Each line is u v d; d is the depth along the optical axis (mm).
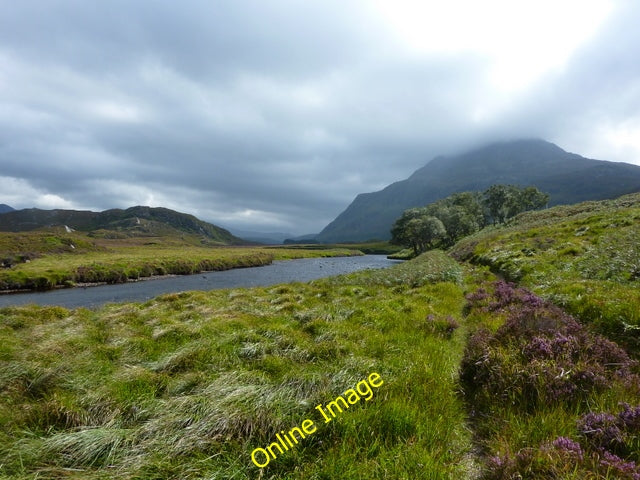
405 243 129250
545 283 14945
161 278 52688
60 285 43500
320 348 8922
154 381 7562
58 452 5164
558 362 6461
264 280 48500
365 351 9055
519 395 5902
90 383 7574
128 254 80312
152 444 5215
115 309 17469
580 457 4098
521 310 10633
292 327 11570
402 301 15477
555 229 29375
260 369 8125
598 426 4684
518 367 6402
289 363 8383
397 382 6688
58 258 62469
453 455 4875
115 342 10648
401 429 5234
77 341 10602
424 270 24625
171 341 10711
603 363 6605
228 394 6316
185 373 8062
